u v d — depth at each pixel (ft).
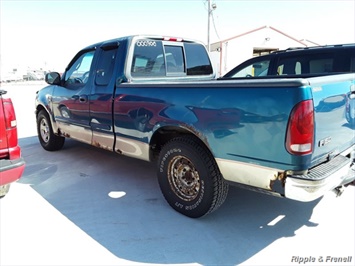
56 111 15.76
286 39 73.26
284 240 8.78
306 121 6.95
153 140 10.61
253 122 7.65
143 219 9.96
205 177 9.16
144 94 10.44
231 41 69.00
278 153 7.34
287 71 17.24
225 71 69.00
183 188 10.06
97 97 12.45
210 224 9.64
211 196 9.21
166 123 9.78
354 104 8.98
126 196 11.73
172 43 13.75
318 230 9.26
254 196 11.73
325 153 7.84
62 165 15.39
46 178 13.60
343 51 15.37
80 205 10.96
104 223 9.71
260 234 9.09
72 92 14.12
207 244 8.61
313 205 10.85
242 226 9.53
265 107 7.41
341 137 8.51
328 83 7.70
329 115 7.73
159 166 10.64
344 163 8.19
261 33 71.05
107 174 14.11
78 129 14.19
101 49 12.81
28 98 52.03
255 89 7.57
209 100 8.56
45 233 9.13
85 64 13.79
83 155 17.08
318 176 7.29
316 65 16.22
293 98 6.95
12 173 9.52
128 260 7.92
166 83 9.77
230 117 8.11
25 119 29.84
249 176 8.08
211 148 8.70
